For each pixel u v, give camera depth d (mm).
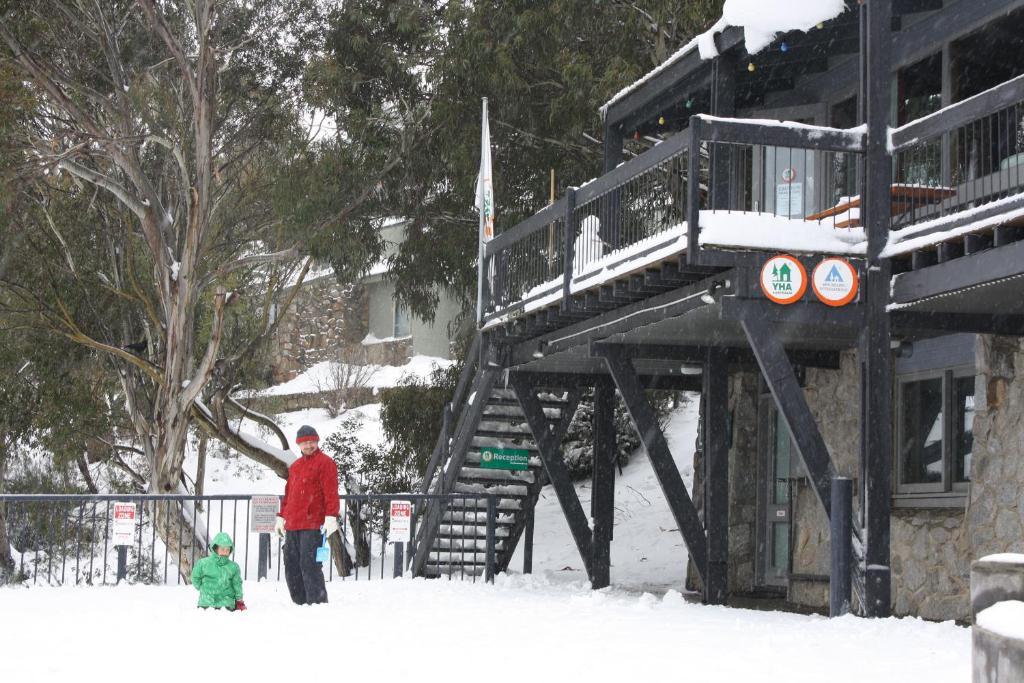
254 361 33625
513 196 28344
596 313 17141
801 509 19438
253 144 30094
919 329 14148
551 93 27203
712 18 24172
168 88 29219
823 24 16375
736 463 21328
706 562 16859
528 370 20844
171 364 28516
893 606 16656
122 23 28172
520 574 23141
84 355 30438
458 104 27391
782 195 18734
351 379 49062
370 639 10398
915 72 17109
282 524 14297
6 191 26797
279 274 33250
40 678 8156
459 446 21422
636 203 19141
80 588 16391
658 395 35312
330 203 29266
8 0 26875
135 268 30781
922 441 16844
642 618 12680
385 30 30234
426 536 21500
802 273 13422
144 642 10211
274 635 10711
